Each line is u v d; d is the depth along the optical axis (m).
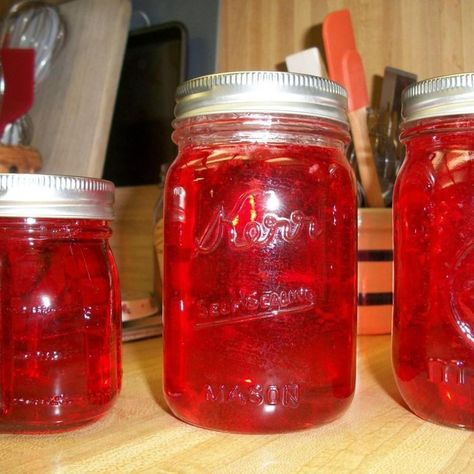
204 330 0.47
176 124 0.50
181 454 0.42
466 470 0.39
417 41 0.90
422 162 0.49
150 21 1.08
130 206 1.06
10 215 0.46
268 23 1.01
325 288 0.48
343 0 0.95
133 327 0.84
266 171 0.47
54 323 0.47
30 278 0.47
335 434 0.46
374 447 0.43
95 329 0.48
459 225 0.46
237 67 1.04
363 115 0.84
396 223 0.52
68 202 0.47
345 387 0.49
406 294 0.50
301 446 0.44
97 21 0.99
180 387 0.49
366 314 0.84
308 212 0.47
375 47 0.94
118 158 1.08
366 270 0.83
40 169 0.96
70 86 1.00
